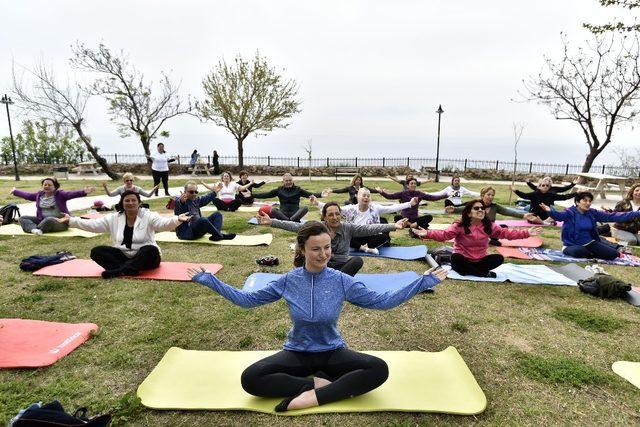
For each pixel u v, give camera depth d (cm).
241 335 387
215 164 2431
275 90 2461
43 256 584
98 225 549
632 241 760
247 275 561
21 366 322
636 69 1609
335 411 273
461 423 270
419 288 279
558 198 952
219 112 2458
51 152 2734
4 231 789
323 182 2038
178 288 501
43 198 793
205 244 728
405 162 2691
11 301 452
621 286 484
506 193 1642
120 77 2169
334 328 284
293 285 282
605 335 401
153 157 1405
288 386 275
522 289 521
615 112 1714
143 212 552
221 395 290
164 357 337
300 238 279
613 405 294
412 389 299
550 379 322
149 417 270
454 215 1105
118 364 336
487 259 545
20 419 227
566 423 274
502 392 306
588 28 1488
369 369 276
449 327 412
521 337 394
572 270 589
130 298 468
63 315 423
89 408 279
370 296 279
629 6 1357
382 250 696
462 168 2602
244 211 1123
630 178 1812
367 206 682
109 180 2016
